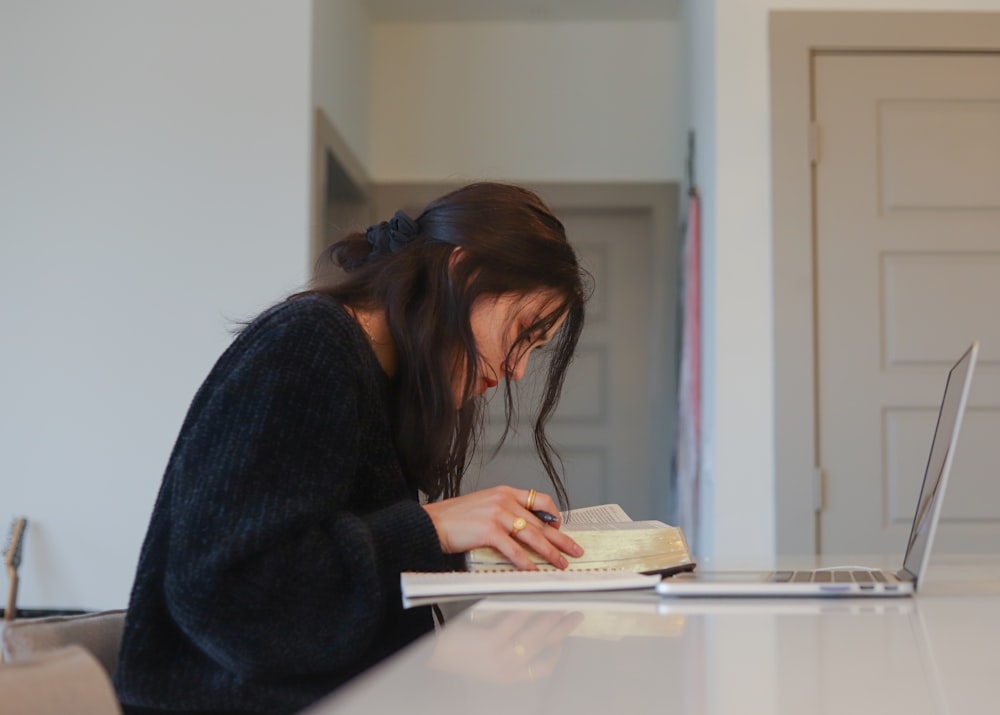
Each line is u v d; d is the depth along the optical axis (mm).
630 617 812
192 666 969
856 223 3059
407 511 1066
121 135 3217
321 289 1184
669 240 4555
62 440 3160
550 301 1223
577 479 4590
